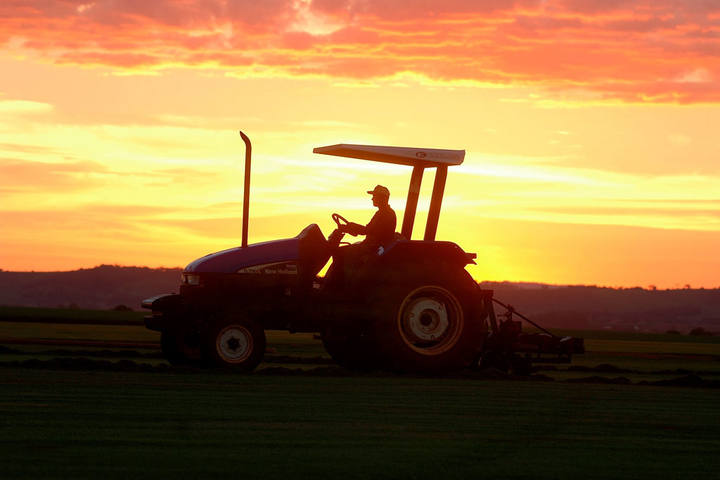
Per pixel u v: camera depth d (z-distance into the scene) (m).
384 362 21.42
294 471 8.64
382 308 19.59
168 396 13.88
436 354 19.61
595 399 15.15
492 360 20.86
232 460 9.07
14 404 12.59
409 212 20.88
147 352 25.05
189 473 8.46
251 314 19.92
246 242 20.97
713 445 10.76
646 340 50.97
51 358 21.88
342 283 20.30
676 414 13.47
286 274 20.20
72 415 11.70
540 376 19.78
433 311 19.84
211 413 12.17
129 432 10.52
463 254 20.23
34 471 8.41
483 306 20.88
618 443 10.73
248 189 21.02
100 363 18.94
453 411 13.09
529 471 8.97
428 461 9.30
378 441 10.37
